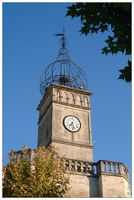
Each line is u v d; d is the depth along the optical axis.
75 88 45.72
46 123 44.06
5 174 25.25
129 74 14.57
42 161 26.25
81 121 43.41
